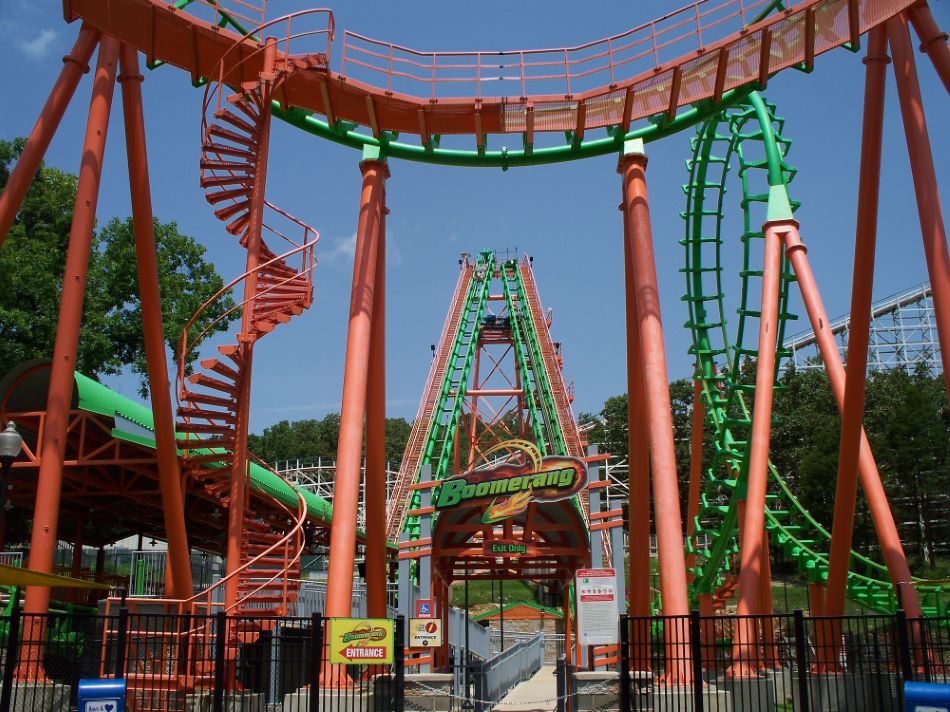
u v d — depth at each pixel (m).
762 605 28.94
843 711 20.53
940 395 69.31
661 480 19.41
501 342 60.03
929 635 17.48
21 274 32.00
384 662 16.05
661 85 21.06
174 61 19.95
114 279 36.28
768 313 23.33
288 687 20.50
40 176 36.78
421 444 47.38
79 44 18.08
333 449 120.75
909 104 17.48
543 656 52.50
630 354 23.11
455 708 22.34
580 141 22.38
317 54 20.27
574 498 29.25
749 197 29.11
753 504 21.41
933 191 16.91
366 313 21.11
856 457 20.30
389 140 22.75
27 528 36.38
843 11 19.02
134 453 24.00
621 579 28.62
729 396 32.38
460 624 36.12
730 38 19.73
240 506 20.23
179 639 16.44
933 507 62.97
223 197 21.42
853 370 19.89
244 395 20.75
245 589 20.30
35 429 23.73
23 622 15.62
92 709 12.39
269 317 20.84
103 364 35.97
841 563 21.30
